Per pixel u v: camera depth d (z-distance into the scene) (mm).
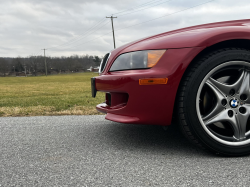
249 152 1410
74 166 1281
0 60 92312
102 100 5082
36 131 2148
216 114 1417
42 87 17547
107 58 1886
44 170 1231
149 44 1485
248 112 1421
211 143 1382
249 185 1024
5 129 2240
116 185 1045
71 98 5926
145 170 1208
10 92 11750
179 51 1395
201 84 1377
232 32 1397
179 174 1150
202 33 1427
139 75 1394
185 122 1385
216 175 1132
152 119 1420
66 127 2303
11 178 1137
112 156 1437
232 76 1521
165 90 1375
